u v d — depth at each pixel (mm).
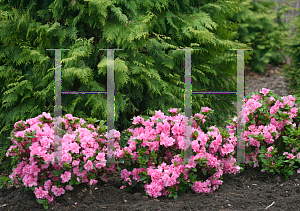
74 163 2469
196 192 2713
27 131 2490
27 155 2590
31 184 2463
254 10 9852
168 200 2619
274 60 9742
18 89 3336
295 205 2467
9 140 3545
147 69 3496
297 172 3012
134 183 2775
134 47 3322
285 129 3150
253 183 2910
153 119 2828
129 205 2455
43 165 2475
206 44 3875
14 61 3385
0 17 3113
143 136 2670
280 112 3004
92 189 2680
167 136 2680
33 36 3420
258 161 3092
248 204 2506
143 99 3844
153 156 2650
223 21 4156
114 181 2992
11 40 3365
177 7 3850
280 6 10633
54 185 2504
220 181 2740
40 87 3482
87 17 3430
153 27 3764
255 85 7652
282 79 8102
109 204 2486
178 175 2564
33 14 3533
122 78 3230
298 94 5766
